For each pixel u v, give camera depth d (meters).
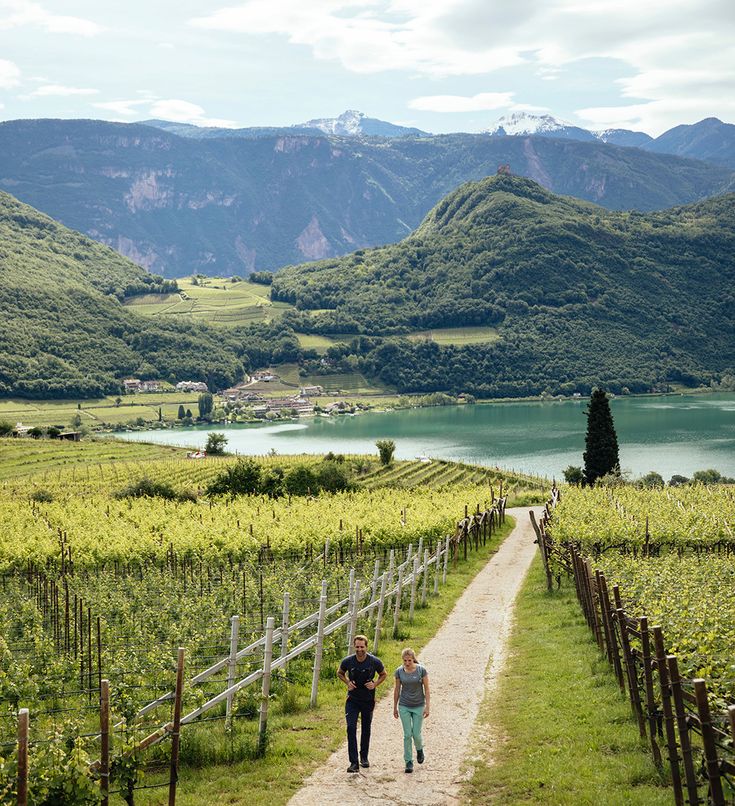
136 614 25.48
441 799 11.66
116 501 67.12
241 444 198.88
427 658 20.86
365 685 12.98
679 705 10.19
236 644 15.07
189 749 13.84
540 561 41.22
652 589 19.92
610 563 25.59
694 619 15.91
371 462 118.81
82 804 10.77
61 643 22.89
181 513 55.06
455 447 183.88
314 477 77.38
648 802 10.79
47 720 12.67
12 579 37.25
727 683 12.22
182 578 33.69
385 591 23.92
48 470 108.25
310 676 19.02
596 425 86.19
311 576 30.94
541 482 108.69
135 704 14.04
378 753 13.70
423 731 14.78
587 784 11.63
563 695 16.23
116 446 136.12
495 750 13.54
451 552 43.12
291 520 45.91
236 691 15.16
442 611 27.89
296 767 13.20
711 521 37.28
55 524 51.84
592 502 48.50
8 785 10.11
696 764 11.63
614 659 16.48
